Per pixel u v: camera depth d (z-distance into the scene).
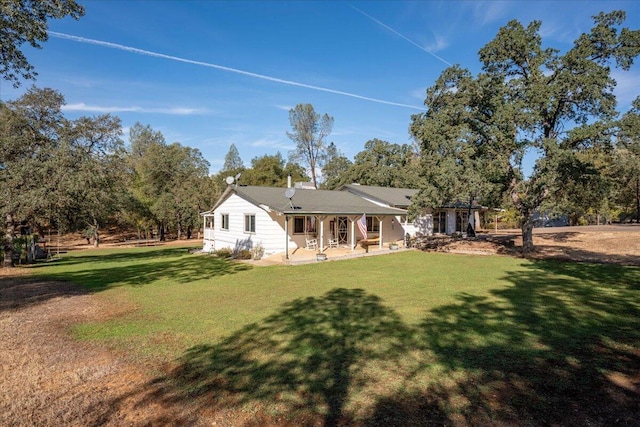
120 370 4.86
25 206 15.49
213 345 5.79
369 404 3.89
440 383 4.34
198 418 3.68
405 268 14.30
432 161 18.52
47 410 3.85
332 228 21.94
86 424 3.60
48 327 6.80
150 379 4.58
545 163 15.06
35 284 11.62
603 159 20.09
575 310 7.57
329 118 46.00
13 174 15.66
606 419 3.53
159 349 5.62
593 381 4.35
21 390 4.30
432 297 9.05
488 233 30.78
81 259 20.47
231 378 4.57
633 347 5.44
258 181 42.09
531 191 16.52
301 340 5.96
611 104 14.86
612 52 15.10
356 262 16.30
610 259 15.09
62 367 4.96
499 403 3.87
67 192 16.38
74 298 9.38
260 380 4.50
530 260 15.91
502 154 17.06
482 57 18.11
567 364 4.85
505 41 16.92
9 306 8.50
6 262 16.64
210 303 8.73
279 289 10.41
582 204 18.83
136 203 32.22
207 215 24.80
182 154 40.56
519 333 6.14
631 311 7.43
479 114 17.86
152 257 20.92
